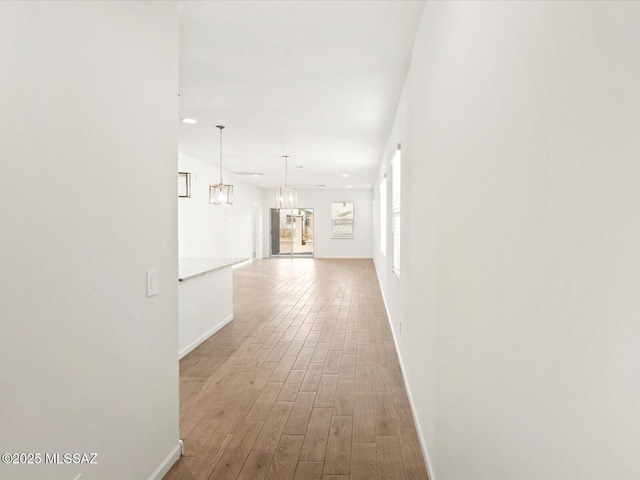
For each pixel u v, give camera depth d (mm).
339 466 2174
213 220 9367
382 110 4438
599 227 601
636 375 525
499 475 1044
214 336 4699
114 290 1698
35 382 1295
